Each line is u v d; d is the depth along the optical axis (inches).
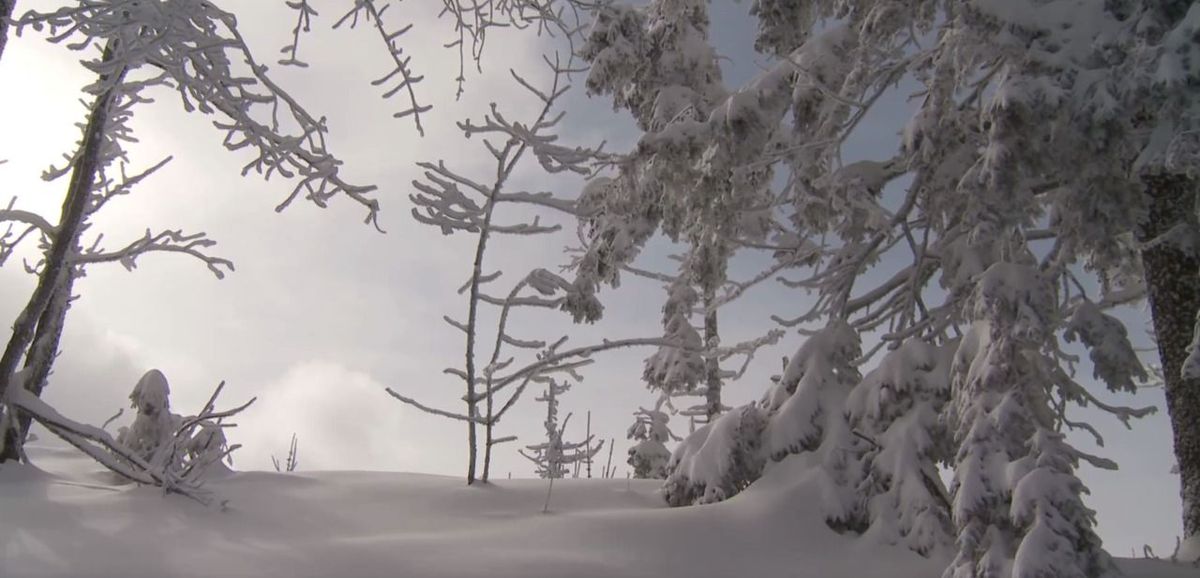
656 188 357.7
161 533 188.4
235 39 215.2
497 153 285.9
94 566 161.8
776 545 225.8
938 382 243.8
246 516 216.8
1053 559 168.4
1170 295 263.7
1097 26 209.5
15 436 250.4
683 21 516.4
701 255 386.0
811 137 310.0
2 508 192.2
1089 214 230.1
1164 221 267.6
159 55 207.6
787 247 346.3
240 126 219.1
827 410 266.8
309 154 225.9
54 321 273.9
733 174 322.7
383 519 232.7
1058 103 198.5
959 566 187.3
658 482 303.7
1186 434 255.3
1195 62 181.6
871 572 211.6
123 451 235.9
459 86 318.7
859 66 293.9
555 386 293.1
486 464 278.7
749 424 275.7
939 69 246.1
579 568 193.2
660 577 195.9
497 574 183.2
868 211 284.2
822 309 307.1
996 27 212.1
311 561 180.9
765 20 333.1
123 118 274.4
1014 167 205.6
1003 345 203.2
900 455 236.4
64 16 192.7
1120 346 232.2
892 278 305.0
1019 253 250.8
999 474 187.9
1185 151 184.1
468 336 281.1
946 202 256.5
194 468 239.9
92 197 274.8
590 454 288.4
